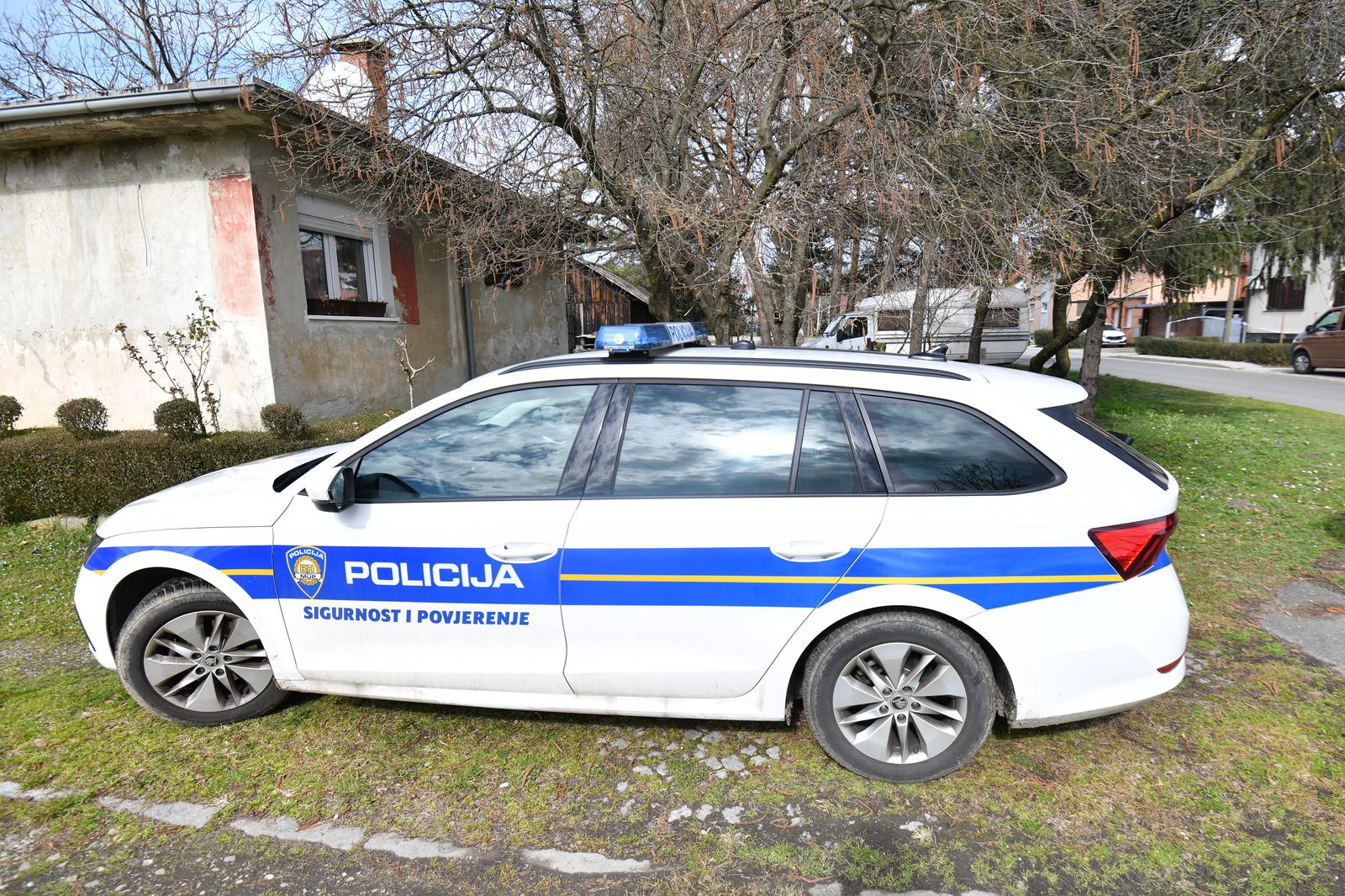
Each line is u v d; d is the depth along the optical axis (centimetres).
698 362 307
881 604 274
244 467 375
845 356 328
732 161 588
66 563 555
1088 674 272
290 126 773
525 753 314
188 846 260
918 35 540
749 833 265
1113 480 276
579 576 285
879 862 250
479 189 604
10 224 866
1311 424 1200
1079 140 552
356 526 302
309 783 294
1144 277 1131
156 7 1308
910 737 288
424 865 251
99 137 810
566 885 243
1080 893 237
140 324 853
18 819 273
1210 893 236
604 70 538
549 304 1565
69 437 686
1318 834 262
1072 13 540
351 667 310
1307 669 379
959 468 280
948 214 525
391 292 1062
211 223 816
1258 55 636
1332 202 952
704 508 283
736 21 534
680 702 293
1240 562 539
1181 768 299
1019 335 1636
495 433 306
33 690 366
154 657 326
